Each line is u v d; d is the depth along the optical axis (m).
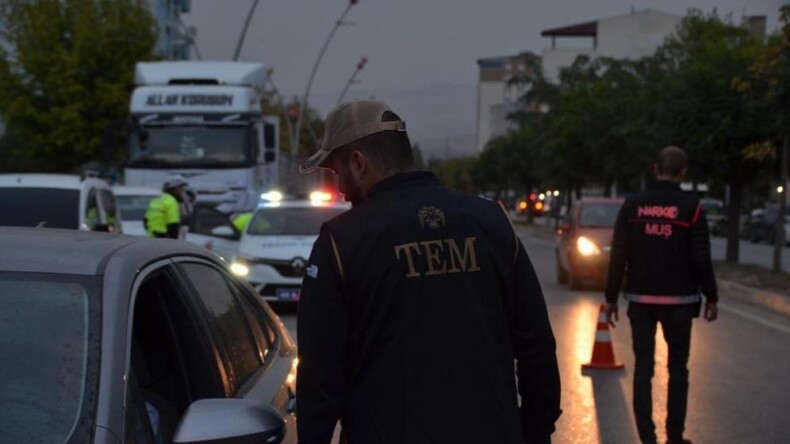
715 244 47.91
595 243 20.33
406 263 3.44
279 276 15.48
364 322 3.44
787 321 16.06
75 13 37.03
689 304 7.73
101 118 36.69
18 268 3.57
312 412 3.44
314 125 62.56
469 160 112.31
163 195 16.80
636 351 7.83
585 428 8.72
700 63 26.11
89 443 3.10
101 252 3.73
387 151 3.66
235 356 4.41
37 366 3.29
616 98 42.53
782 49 18.77
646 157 36.97
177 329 4.00
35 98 36.62
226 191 23.02
